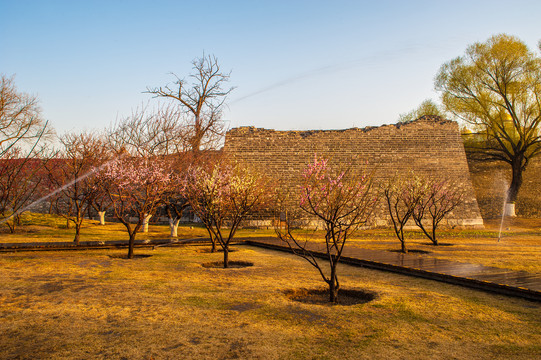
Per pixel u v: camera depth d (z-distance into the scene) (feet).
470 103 110.83
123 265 34.63
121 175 44.60
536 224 93.15
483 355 14.79
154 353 14.82
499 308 21.40
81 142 59.21
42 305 20.92
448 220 87.81
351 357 14.56
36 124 67.21
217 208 45.55
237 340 16.20
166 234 66.95
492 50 104.94
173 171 53.26
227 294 23.85
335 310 20.71
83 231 65.98
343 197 27.40
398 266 32.83
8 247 41.81
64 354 14.64
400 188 68.64
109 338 16.31
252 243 55.36
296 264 37.22
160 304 21.43
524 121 106.63
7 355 14.49
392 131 96.73
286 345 15.69
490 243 58.08
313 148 94.17
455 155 94.94
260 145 94.79
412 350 15.24
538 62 102.12
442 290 26.14
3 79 69.56
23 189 46.83
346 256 38.86
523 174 119.03
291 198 84.38
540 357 14.62
